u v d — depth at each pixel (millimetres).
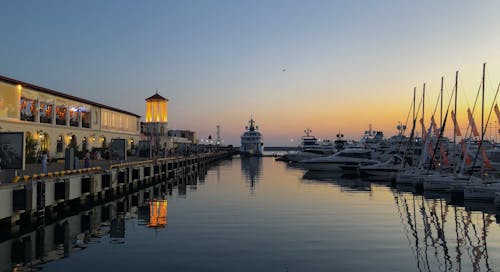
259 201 29984
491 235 19812
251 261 14906
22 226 20609
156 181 45406
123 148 39906
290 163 94000
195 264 14562
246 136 138375
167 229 20312
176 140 96625
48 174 22922
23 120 36656
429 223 22500
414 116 51312
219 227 20656
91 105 50375
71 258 15516
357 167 57719
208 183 44719
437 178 36188
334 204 28656
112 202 29844
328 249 16547
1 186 18281
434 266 14781
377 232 19797
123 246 17109
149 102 78062
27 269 14305
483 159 34469
